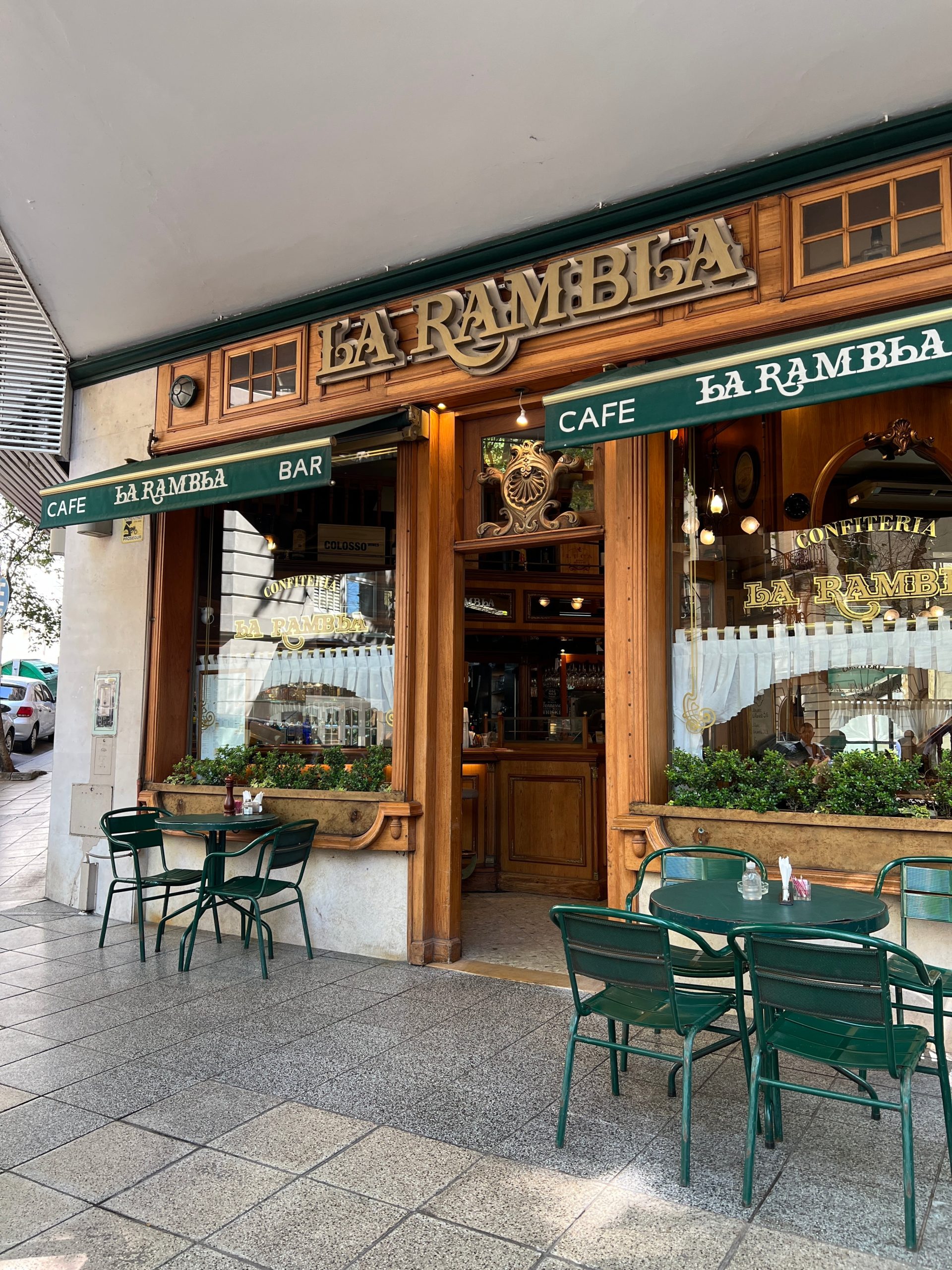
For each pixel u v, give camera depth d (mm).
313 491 6266
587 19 4176
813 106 4133
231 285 6078
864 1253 2385
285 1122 3182
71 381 7137
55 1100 3373
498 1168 2842
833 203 4234
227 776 6238
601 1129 3119
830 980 2543
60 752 6988
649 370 4090
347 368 5629
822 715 4598
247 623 6520
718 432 5199
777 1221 2533
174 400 6504
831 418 5777
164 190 5688
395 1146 2996
